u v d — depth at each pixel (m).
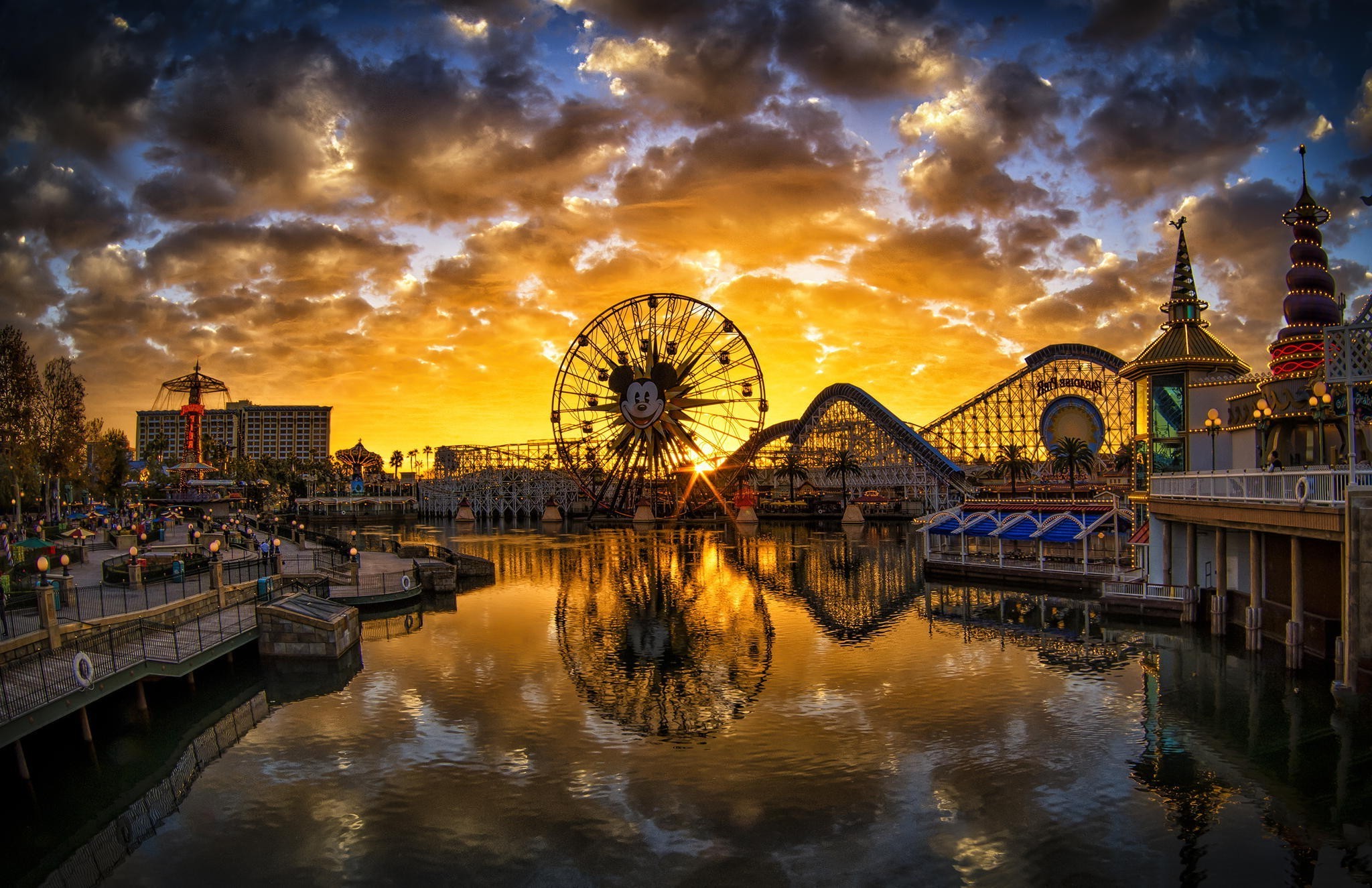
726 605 62.66
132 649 35.78
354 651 46.91
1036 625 51.34
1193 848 22.11
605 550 111.56
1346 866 21.11
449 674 41.38
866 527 152.12
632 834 23.50
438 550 88.19
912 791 25.98
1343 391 41.59
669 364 164.00
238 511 174.62
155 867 22.11
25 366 86.00
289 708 35.72
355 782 27.48
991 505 74.56
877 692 37.00
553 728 32.72
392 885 20.94
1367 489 29.50
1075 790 25.86
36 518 100.12
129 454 166.12
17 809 25.95
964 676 39.34
